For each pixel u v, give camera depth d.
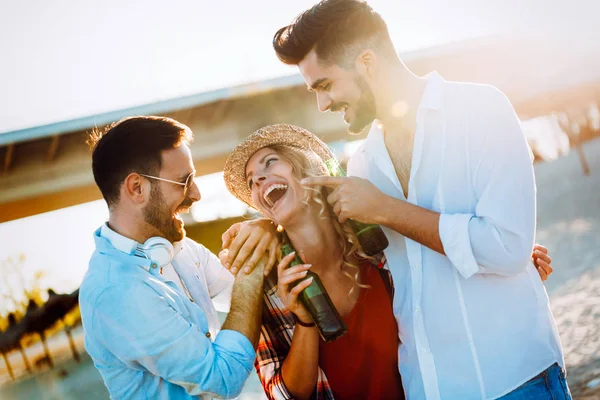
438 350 2.33
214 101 19.20
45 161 20.59
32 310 13.43
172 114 19.27
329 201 2.36
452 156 2.33
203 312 2.37
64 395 8.09
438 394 2.32
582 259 7.97
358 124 2.48
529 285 2.33
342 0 2.34
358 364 2.53
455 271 2.31
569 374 4.45
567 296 6.42
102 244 2.30
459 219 2.20
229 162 2.58
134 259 2.25
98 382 8.48
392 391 2.55
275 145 2.51
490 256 2.17
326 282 2.54
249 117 20.58
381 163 2.50
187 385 2.18
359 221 2.35
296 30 2.37
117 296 2.16
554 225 11.18
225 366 2.18
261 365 2.58
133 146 2.28
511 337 2.27
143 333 2.14
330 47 2.34
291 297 2.30
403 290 2.46
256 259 2.39
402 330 2.46
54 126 18.84
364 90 2.38
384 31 2.39
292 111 20.67
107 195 2.33
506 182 2.20
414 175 2.38
